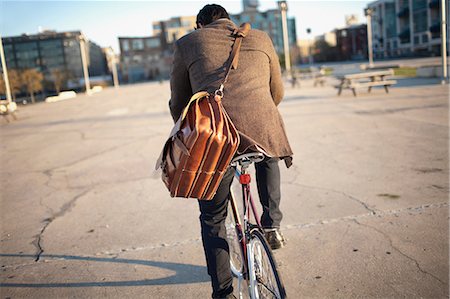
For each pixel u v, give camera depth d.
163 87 46.69
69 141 10.11
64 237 4.02
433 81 15.86
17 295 2.98
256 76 2.32
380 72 13.55
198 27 2.62
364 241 3.30
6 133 13.23
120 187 5.62
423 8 65.12
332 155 6.21
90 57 120.88
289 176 5.35
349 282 2.75
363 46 104.38
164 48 121.94
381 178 4.89
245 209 2.37
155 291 2.88
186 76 2.41
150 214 4.45
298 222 3.80
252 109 2.24
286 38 32.34
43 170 7.12
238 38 2.33
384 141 6.78
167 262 3.29
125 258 3.43
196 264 3.21
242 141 2.13
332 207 4.10
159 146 8.30
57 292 2.98
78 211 4.78
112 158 7.57
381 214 3.81
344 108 11.02
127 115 15.30
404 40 73.44
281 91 2.62
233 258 2.90
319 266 2.98
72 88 94.75
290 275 2.89
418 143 6.43
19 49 104.88
